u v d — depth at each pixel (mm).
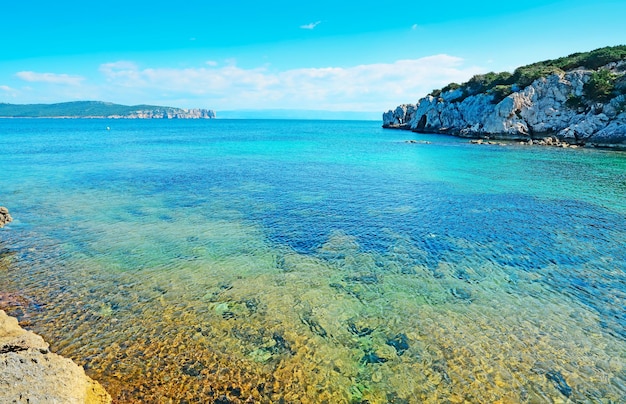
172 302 12547
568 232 19562
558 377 9117
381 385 8906
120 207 24234
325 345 10383
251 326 11219
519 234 19328
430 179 34281
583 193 28312
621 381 8992
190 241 18312
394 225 20828
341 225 20859
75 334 10609
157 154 54344
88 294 12977
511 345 10359
